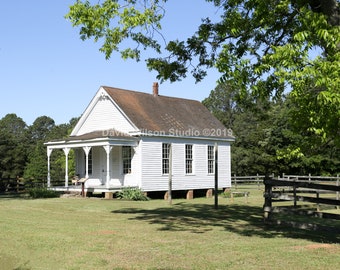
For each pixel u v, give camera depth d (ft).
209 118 113.09
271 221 42.65
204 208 67.67
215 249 31.09
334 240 35.70
